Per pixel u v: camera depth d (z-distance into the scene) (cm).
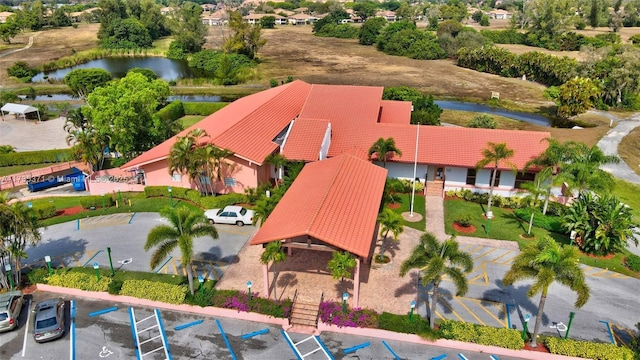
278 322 2705
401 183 4291
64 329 2641
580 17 17438
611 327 2647
